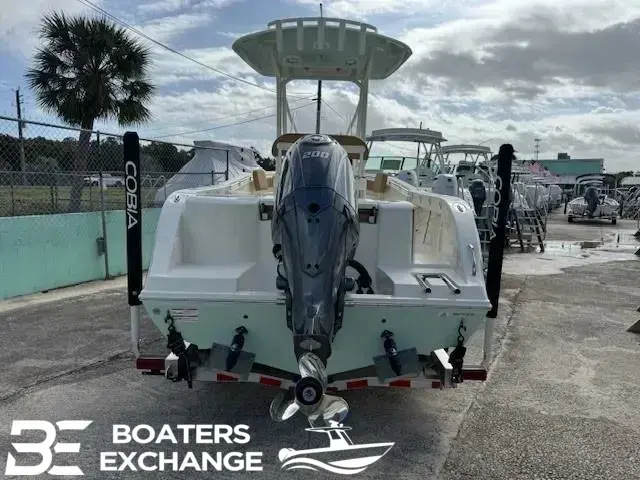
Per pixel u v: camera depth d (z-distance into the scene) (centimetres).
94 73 1365
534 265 1165
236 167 1558
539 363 508
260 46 536
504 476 310
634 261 1244
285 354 337
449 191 1040
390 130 1286
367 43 508
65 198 1060
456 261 345
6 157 917
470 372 337
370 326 323
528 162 3675
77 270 827
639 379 470
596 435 363
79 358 488
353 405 406
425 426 373
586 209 2598
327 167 305
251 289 354
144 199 1221
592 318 686
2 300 711
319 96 612
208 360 336
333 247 280
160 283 323
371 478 306
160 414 383
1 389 417
